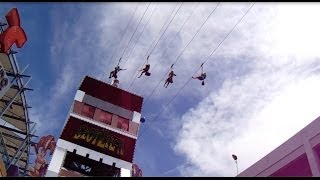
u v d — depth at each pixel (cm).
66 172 2811
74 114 3244
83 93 3447
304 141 2031
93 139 3173
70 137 3084
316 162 1886
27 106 3197
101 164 3219
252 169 2366
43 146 3538
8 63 2608
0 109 3288
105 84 3606
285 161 2122
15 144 3653
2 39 2111
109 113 3453
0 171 2559
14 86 2886
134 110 3588
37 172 3428
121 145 3262
